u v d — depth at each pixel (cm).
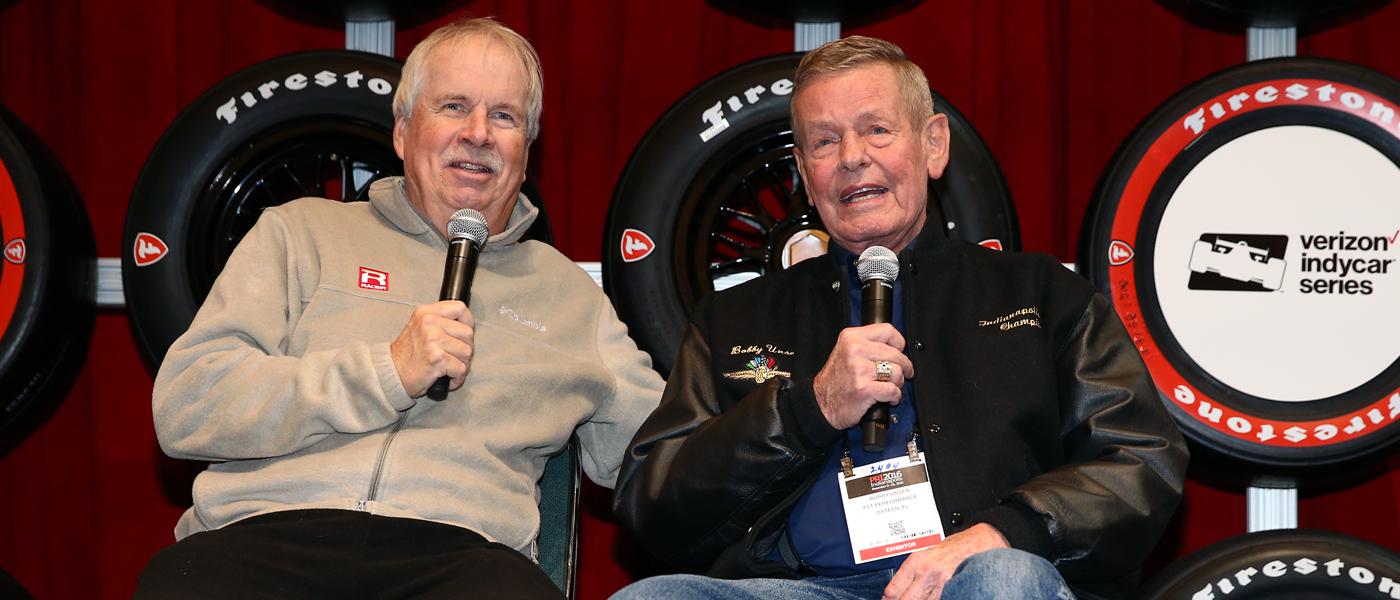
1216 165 300
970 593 172
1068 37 359
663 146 300
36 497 352
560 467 244
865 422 199
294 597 197
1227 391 294
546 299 252
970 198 295
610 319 259
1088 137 357
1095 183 328
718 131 299
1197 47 360
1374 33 351
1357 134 299
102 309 341
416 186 247
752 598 201
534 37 355
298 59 306
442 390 211
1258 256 298
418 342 211
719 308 245
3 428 311
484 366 233
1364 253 298
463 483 218
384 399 210
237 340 224
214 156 301
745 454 209
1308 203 299
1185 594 263
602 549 350
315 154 308
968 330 225
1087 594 209
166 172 299
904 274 234
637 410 249
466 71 247
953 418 216
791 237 306
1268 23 330
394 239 245
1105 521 196
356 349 215
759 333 237
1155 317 296
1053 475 202
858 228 236
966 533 191
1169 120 301
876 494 215
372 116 304
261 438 214
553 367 238
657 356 295
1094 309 227
